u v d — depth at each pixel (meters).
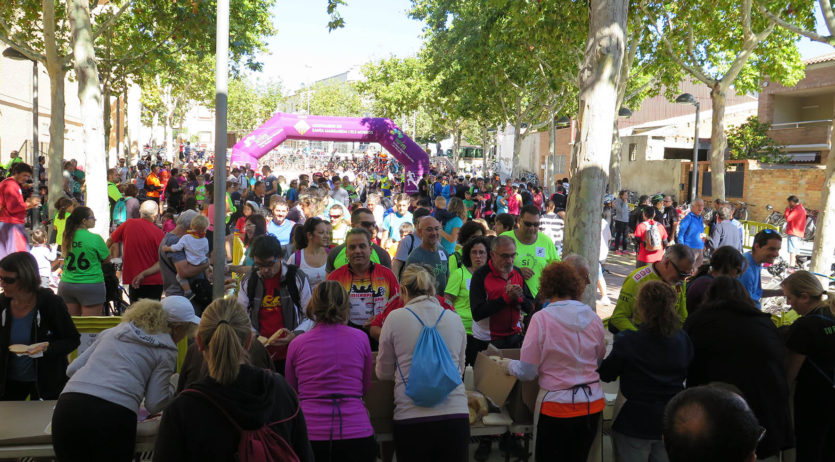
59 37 22.48
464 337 4.19
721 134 19.02
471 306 5.56
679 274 5.37
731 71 18.53
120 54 25.00
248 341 3.06
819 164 31.06
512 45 20.47
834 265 13.77
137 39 22.50
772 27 17.42
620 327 5.41
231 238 9.27
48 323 4.63
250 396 2.75
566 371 4.14
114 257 9.38
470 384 5.39
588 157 7.46
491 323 5.65
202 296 7.25
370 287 5.55
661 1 18.25
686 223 11.88
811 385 4.60
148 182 21.62
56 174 15.71
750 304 4.34
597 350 4.18
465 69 24.31
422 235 6.60
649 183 35.91
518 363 4.28
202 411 2.71
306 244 6.53
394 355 4.07
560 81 23.94
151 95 48.19
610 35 7.32
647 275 5.48
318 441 3.65
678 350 4.06
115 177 17.73
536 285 6.61
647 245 11.59
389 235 11.02
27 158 30.92
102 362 3.70
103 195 13.50
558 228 12.85
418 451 3.86
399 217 10.98
